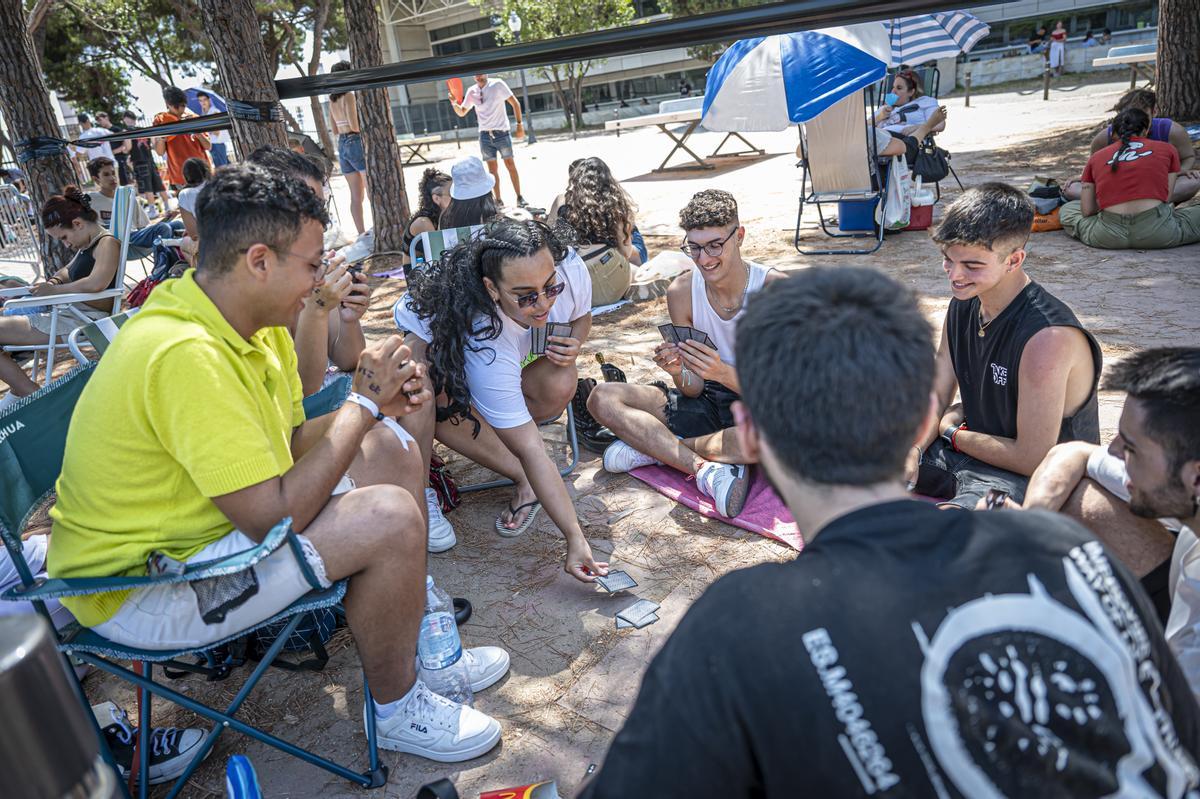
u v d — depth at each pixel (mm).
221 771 2264
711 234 3168
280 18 23219
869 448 1012
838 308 1026
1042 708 910
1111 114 13453
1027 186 8594
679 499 3379
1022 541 998
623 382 3676
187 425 1778
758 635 944
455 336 2834
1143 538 1993
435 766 2213
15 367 4746
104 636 1935
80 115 16609
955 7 2021
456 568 3113
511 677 2523
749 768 949
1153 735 948
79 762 842
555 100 37750
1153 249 6172
